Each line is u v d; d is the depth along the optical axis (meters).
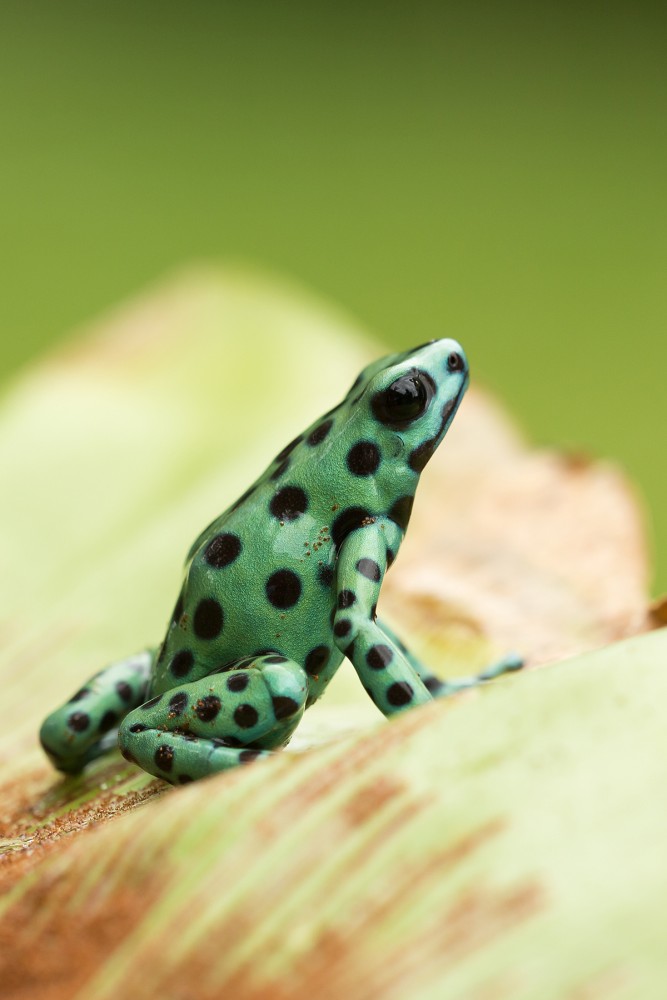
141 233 0.73
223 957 0.21
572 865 0.21
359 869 0.21
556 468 0.29
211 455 0.31
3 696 0.27
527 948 0.21
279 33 0.87
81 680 0.27
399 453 0.24
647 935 0.20
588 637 0.27
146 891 0.21
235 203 0.76
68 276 0.69
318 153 0.82
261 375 0.32
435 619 0.27
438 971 0.21
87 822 0.24
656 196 0.80
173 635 0.24
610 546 0.28
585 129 0.83
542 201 0.78
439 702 0.22
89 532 0.30
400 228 0.77
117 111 0.80
